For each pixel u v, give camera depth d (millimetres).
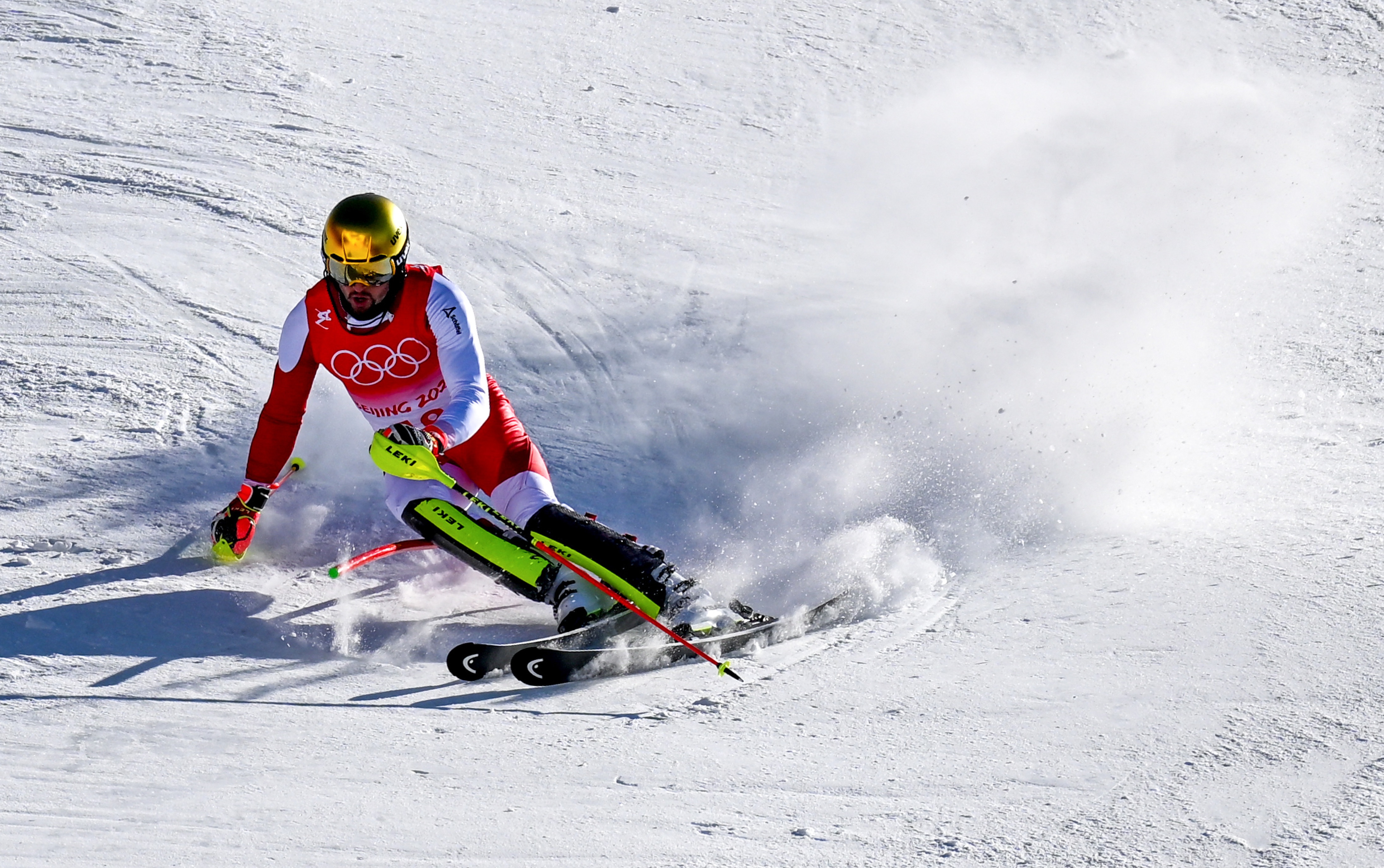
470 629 15297
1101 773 10320
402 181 34031
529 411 22828
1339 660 12133
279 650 14164
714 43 52938
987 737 11203
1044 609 14602
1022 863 8930
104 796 10211
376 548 17531
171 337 23422
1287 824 9312
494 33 50812
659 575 14594
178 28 45438
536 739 11641
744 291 29609
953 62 54156
